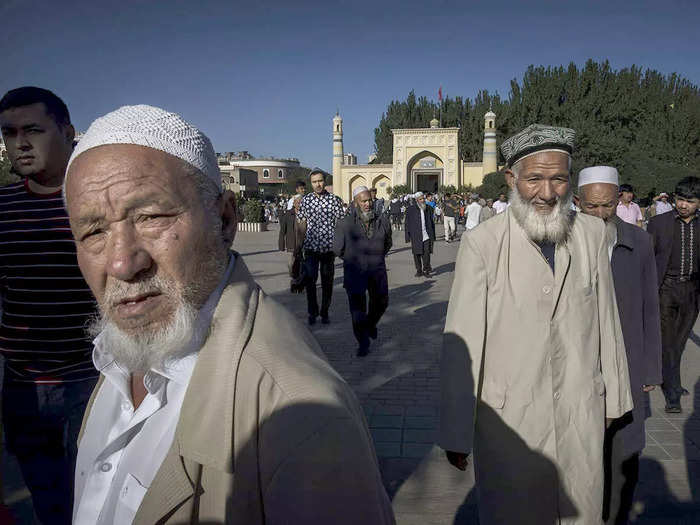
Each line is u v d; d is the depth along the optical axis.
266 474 0.79
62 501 2.41
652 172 35.53
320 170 7.22
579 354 2.08
